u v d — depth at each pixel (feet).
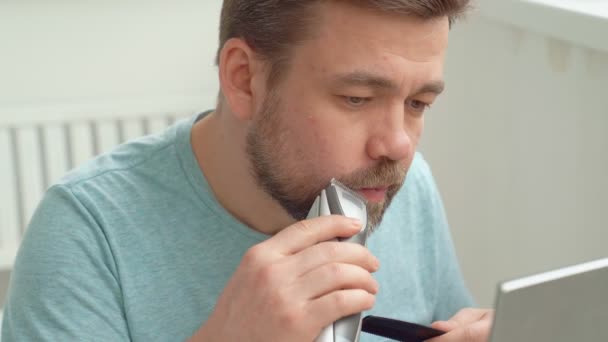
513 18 5.31
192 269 3.45
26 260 3.37
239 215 3.49
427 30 2.85
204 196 3.48
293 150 3.06
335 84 2.89
